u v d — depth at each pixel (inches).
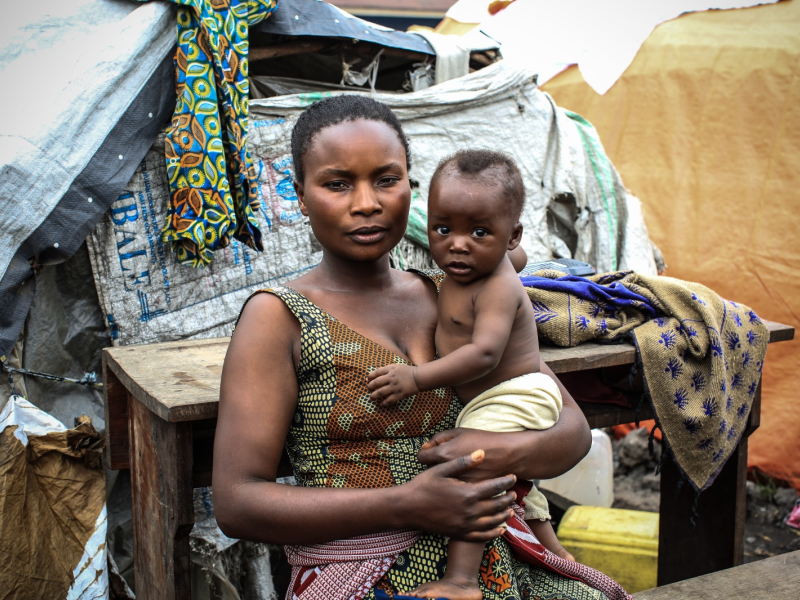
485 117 140.3
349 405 53.5
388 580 53.7
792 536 146.4
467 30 183.3
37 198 90.5
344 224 54.6
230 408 52.7
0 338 90.6
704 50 170.1
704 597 78.9
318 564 54.3
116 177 96.7
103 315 102.4
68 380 99.6
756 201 162.9
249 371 52.7
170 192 99.8
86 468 92.0
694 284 93.4
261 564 104.1
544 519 68.5
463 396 59.5
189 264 107.0
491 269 57.7
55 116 92.0
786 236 159.3
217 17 102.5
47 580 88.0
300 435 55.6
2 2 97.6
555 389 59.8
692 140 170.9
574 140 150.6
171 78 101.4
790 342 159.6
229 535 52.8
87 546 90.1
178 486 64.9
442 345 59.1
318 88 126.3
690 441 86.6
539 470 57.7
